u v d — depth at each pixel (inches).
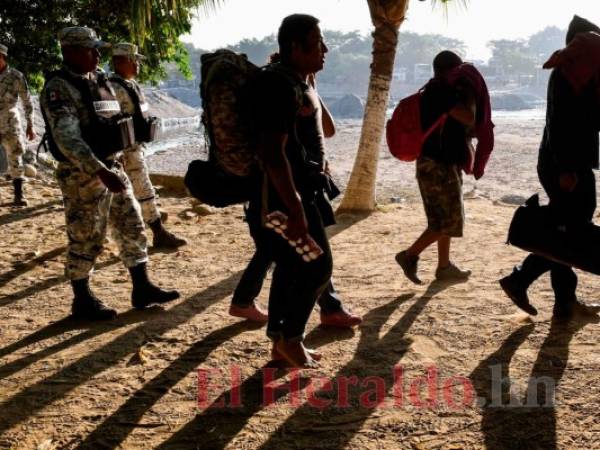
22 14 568.1
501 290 197.3
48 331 180.2
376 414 127.5
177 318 186.1
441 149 188.9
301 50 122.4
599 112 142.9
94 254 185.9
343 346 160.6
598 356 146.5
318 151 131.2
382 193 572.7
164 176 422.6
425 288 203.6
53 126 162.7
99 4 555.8
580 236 147.8
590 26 152.0
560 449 112.2
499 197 634.8
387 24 315.9
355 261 241.0
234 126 122.6
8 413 135.0
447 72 187.2
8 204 357.4
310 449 116.8
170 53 585.6
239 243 273.6
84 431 126.6
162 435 124.0
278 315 142.1
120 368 154.3
